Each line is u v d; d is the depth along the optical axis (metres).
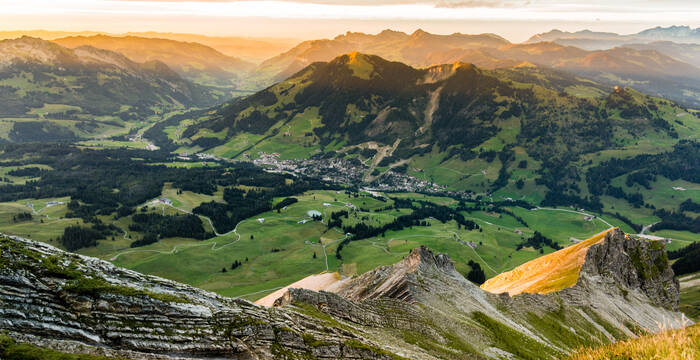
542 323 91.50
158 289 34.62
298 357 34.25
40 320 26.23
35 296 27.48
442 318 67.19
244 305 39.09
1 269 27.47
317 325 42.38
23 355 22.11
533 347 69.62
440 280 86.12
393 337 54.12
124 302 30.53
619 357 11.41
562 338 87.25
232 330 33.56
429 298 74.56
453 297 80.00
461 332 64.94
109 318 29.00
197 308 33.88
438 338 59.81
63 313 27.58
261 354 32.81
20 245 30.86
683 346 10.15
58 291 28.81
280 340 35.31
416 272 82.44
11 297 26.45
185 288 36.81
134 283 33.94
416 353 48.09
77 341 26.36
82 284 29.97
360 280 93.06
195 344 30.38
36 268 29.42
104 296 30.05
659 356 10.26
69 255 32.94
